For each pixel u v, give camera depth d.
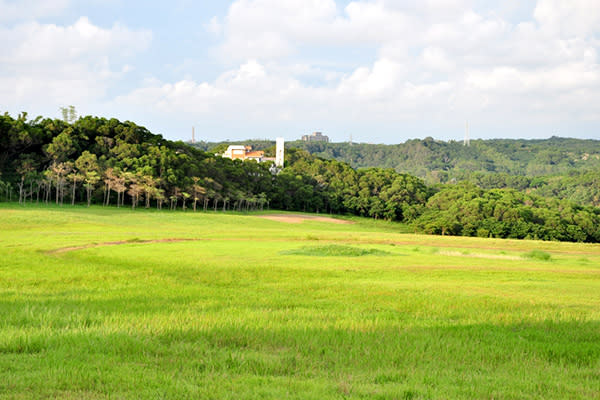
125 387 8.01
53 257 37.91
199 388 8.08
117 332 11.95
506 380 9.27
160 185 128.38
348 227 130.00
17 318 13.66
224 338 11.95
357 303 18.73
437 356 10.88
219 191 143.88
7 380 8.18
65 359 9.62
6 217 84.00
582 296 21.92
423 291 22.55
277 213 150.88
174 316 14.42
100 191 121.88
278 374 9.41
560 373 9.89
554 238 129.00
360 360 10.34
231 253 43.53
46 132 129.38
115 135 142.12
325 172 196.50
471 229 132.38
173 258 38.25
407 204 169.25
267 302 18.41
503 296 21.38
